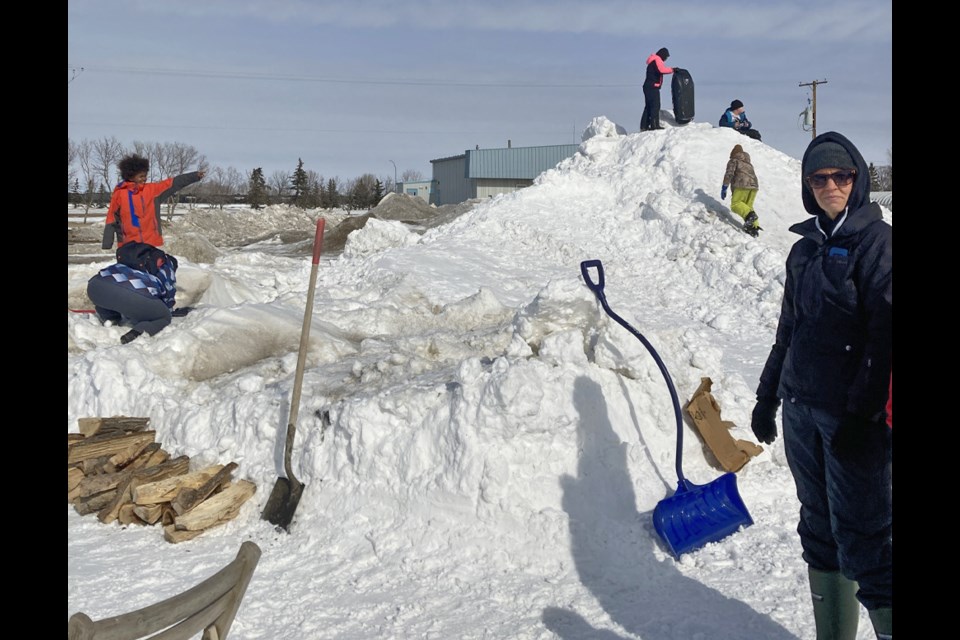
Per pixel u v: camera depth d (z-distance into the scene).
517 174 50.16
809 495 3.21
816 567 3.25
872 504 2.90
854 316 2.90
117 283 7.68
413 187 69.38
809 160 3.02
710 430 5.29
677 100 18.94
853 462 2.90
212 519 5.18
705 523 4.50
